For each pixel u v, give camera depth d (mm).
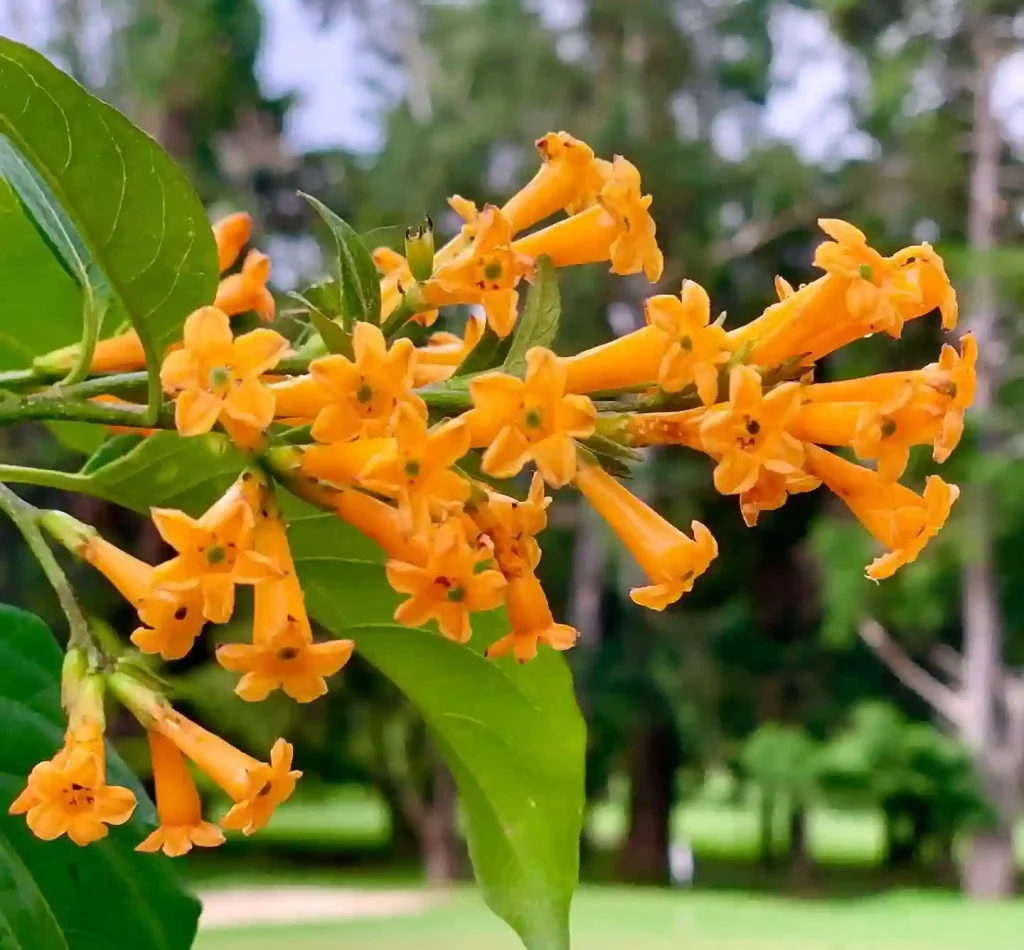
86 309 1822
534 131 26906
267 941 17031
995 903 23844
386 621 2203
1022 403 24781
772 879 28812
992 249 25672
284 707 22312
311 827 41688
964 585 27062
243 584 1462
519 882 2250
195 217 1717
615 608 30391
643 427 1592
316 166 30688
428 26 29266
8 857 1792
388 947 16438
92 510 20734
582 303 25406
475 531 1508
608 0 27141
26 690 1947
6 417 1741
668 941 17531
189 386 1469
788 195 26688
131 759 20094
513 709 2240
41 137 1607
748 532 28391
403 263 1979
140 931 1886
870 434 1571
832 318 1631
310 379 1587
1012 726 25844
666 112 27688
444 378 1819
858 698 28656
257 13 29141
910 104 27156
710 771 31922
